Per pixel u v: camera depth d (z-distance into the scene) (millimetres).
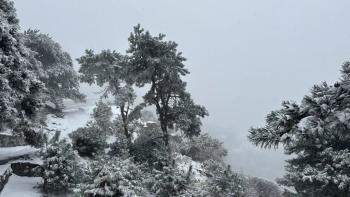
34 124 21094
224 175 21203
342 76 5809
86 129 26719
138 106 28641
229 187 20641
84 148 24422
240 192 20859
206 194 19516
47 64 40094
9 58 18797
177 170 18516
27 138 20844
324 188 20516
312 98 5480
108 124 34031
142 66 28406
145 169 22531
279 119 5602
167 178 17797
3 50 19172
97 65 29719
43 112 31828
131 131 34281
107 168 12352
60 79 40406
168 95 28188
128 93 29406
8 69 18469
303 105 5645
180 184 17938
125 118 29969
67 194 17516
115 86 31125
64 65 41219
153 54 27766
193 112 27703
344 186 18281
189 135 29312
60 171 17469
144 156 25094
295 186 23438
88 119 39281
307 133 5320
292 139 5488
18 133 20297
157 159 24609
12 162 19828
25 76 20484
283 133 5707
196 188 19281
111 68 29656
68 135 27734
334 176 19453
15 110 18766
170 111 28031
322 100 5355
